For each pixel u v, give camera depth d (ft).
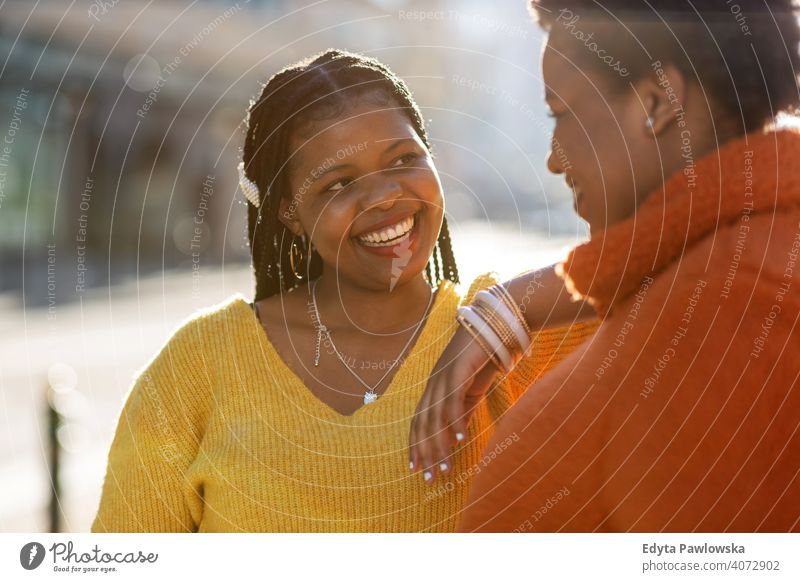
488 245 18.97
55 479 17.22
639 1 4.38
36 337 43.04
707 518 4.21
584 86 4.57
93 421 25.75
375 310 7.18
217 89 67.41
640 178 4.54
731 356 4.11
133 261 65.36
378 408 6.96
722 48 4.32
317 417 6.97
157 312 51.62
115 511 7.22
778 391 4.07
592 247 4.54
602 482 4.49
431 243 6.88
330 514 6.72
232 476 6.88
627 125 4.50
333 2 58.65
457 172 24.68
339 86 6.63
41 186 61.11
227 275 65.82
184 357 7.18
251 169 7.27
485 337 6.11
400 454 6.81
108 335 44.29
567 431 4.50
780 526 4.14
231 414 7.06
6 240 59.06
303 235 7.43
